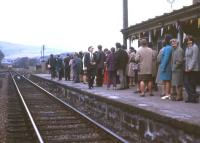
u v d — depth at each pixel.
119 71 19.44
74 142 11.24
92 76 21.03
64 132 12.80
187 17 17.34
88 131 12.93
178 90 13.50
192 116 9.33
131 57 18.78
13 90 31.58
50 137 12.02
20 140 11.68
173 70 13.38
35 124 13.22
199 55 12.70
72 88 22.62
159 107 11.40
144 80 15.30
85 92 18.73
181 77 13.33
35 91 30.78
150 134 10.54
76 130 13.16
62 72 33.16
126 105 12.39
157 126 10.09
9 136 12.27
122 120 13.00
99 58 21.70
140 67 15.31
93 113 17.19
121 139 10.51
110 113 14.45
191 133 8.27
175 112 10.20
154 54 15.41
